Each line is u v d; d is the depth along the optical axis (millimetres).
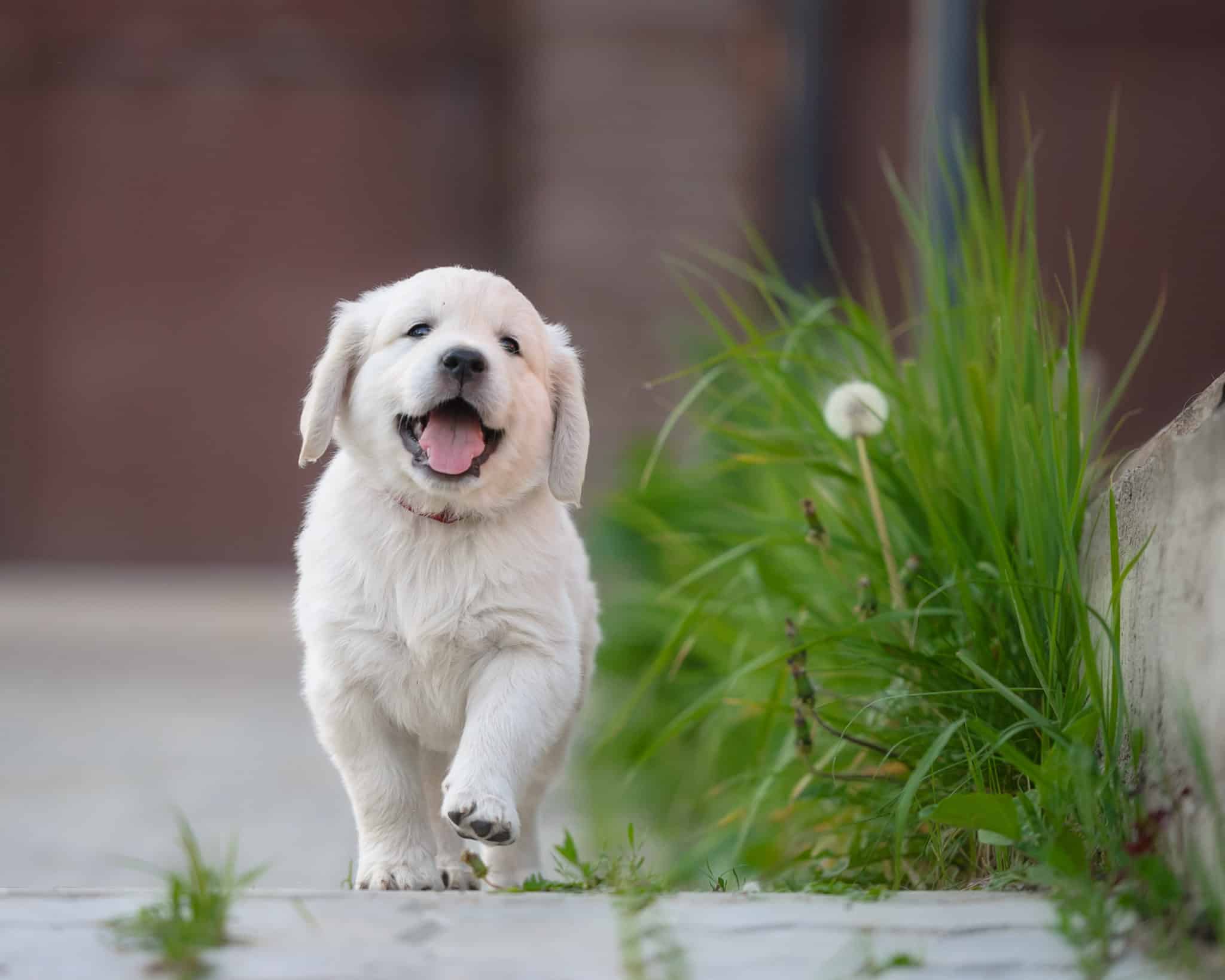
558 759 7527
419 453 6602
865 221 24016
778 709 7488
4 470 26766
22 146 26734
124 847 10062
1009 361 7074
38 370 26781
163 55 26688
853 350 9414
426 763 7352
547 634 6605
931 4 11609
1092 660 5625
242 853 9938
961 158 8078
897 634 7172
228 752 13234
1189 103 24547
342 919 4953
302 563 6816
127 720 14719
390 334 6820
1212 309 24500
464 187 26703
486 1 26641
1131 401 24438
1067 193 24672
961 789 6273
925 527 7543
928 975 4379
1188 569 5105
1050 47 24703
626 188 23250
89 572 26703
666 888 6328
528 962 4504
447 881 6605
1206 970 4309
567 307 23125
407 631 6500
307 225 26812
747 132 23375
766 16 23500
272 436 26766
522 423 6684
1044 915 4918
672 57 23312
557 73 23312
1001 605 6609
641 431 16297
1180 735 5035
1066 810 5445
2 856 9812
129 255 26766
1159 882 4730
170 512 26797
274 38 26719
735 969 4438
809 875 7070
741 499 11109
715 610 9398
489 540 6605
